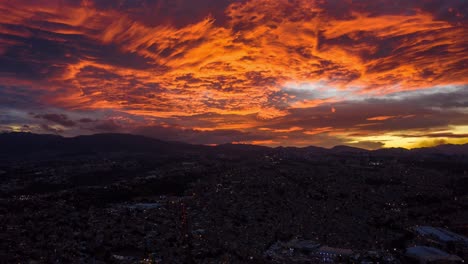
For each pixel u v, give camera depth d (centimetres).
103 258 12475
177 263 12406
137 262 12200
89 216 16688
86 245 13362
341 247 15488
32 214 16225
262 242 15438
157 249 13462
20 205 17538
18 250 12388
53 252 12531
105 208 18400
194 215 18088
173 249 13638
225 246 14500
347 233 17362
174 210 18662
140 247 13550
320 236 16738
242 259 13375
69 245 13200
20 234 13762
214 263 12669
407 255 14738
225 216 18300
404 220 19750
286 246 15225
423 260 14225
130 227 15512
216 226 16750
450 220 19975
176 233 15312
